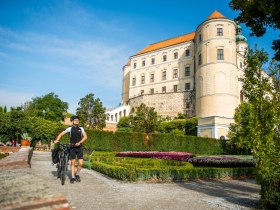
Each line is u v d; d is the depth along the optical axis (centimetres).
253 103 746
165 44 7044
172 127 5156
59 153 962
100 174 1208
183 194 820
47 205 199
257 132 709
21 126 2769
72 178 902
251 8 865
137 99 6662
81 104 4222
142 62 7075
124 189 855
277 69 768
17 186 231
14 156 1068
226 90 4759
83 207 592
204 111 4859
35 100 6334
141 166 1297
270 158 675
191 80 5994
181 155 2034
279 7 795
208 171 1257
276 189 628
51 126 4009
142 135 3145
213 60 4916
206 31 5122
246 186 1089
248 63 775
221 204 681
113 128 5975
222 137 4341
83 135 923
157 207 627
